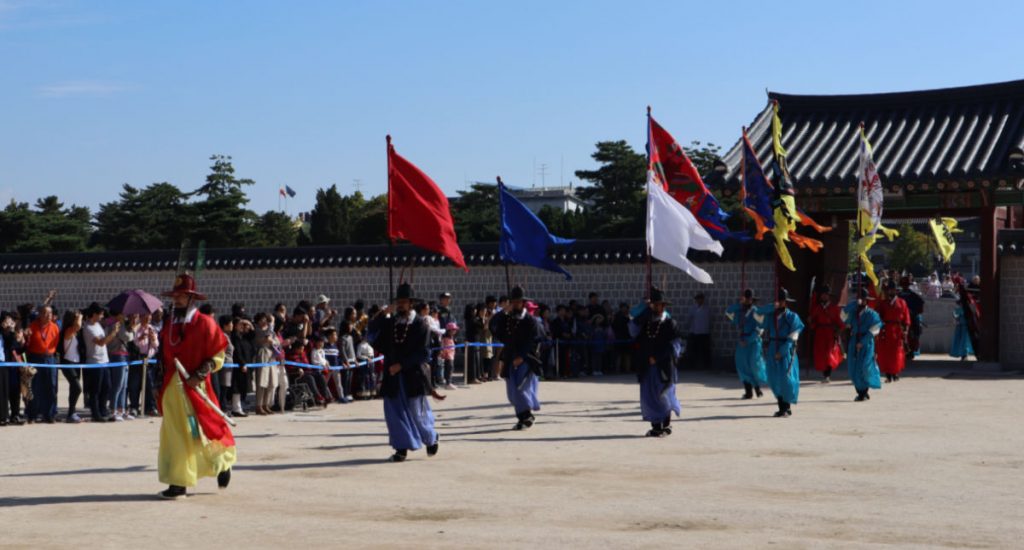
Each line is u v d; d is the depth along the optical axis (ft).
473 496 36.24
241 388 65.51
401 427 44.37
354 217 247.29
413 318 45.09
